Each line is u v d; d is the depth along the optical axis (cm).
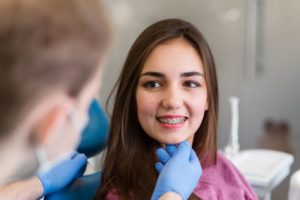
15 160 36
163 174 74
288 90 238
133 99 86
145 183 85
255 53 239
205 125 92
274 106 243
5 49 31
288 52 233
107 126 105
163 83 82
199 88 84
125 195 85
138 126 89
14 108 32
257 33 236
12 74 31
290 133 243
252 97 245
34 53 31
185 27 83
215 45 244
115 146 89
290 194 110
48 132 35
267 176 129
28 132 34
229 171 98
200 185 90
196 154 90
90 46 33
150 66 81
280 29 232
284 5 229
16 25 31
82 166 93
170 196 70
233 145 153
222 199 93
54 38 32
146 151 89
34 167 38
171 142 83
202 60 84
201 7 243
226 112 247
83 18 33
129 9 242
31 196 83
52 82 32
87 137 102
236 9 237
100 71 36
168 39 82
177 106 81
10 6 31
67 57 32
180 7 245
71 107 35
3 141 34
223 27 241
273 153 154
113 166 89
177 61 80
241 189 96
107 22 35
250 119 249
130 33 241
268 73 240
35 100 32
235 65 243
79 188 92
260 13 234
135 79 84
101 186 89
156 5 246
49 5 32
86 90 36
